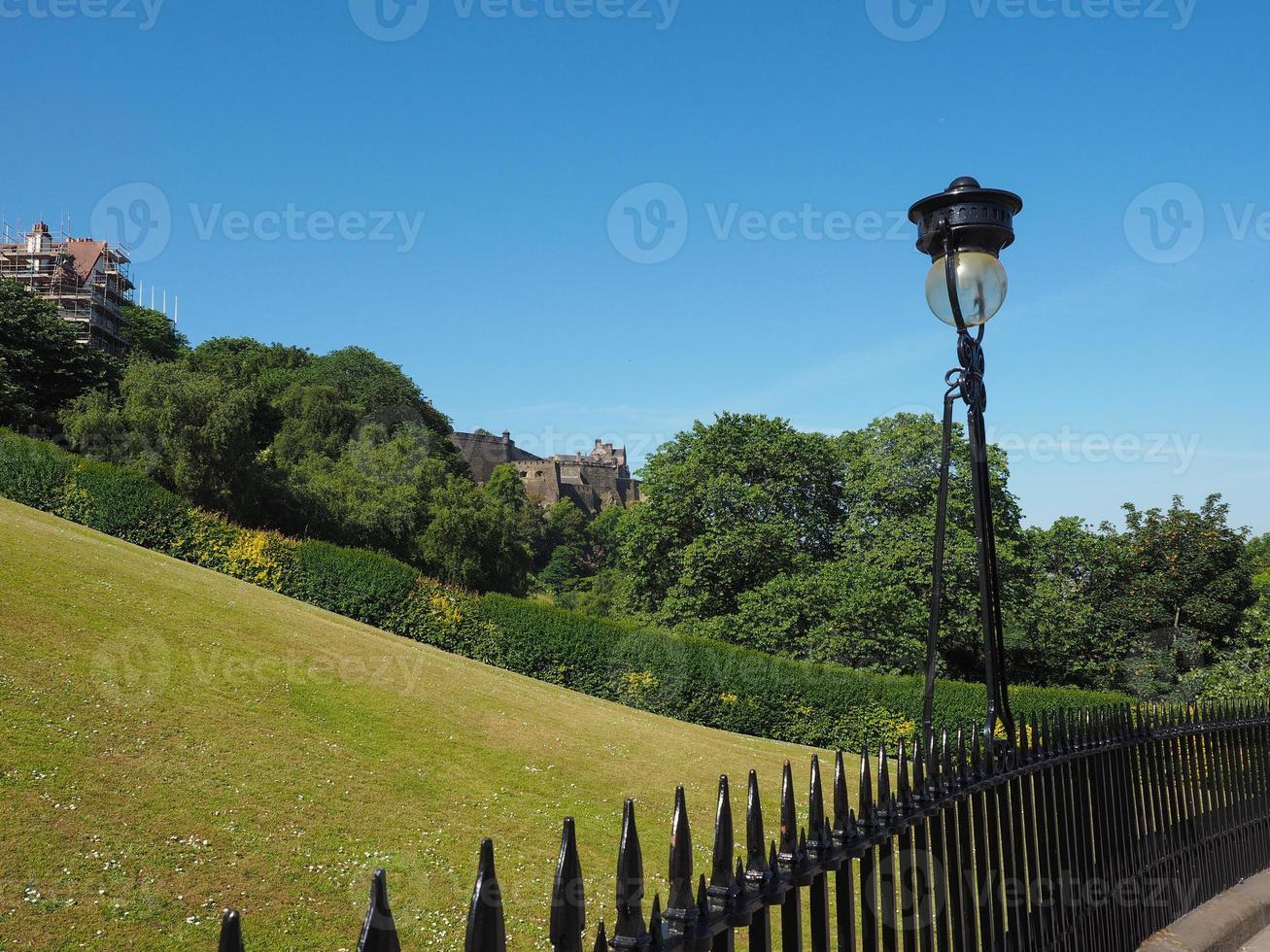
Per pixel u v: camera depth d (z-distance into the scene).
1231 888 6.72
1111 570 33.16
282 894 7.45
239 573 23.44
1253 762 7.46
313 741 10.98
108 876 6.96
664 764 14.26
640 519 36.66
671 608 34.03
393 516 49.59
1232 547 31.14
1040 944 4.21
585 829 10.58
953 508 32.44
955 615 30.97
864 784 3.08
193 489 42.41
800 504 36.22
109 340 86.62
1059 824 4.62
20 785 7.83
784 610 31.06
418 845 8.97
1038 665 32.94
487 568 53.41
